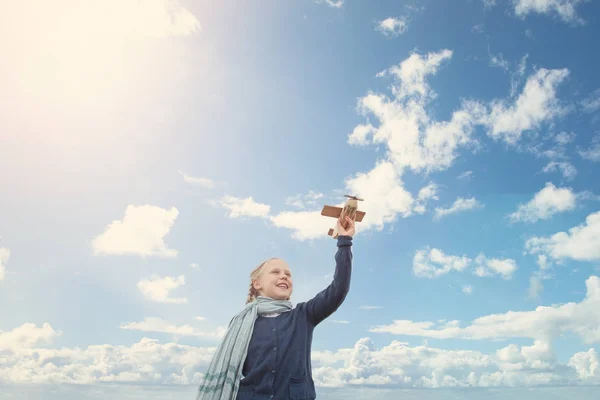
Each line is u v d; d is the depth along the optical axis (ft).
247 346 10.49
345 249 11.13
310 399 9.94
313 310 10.92
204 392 10.22
